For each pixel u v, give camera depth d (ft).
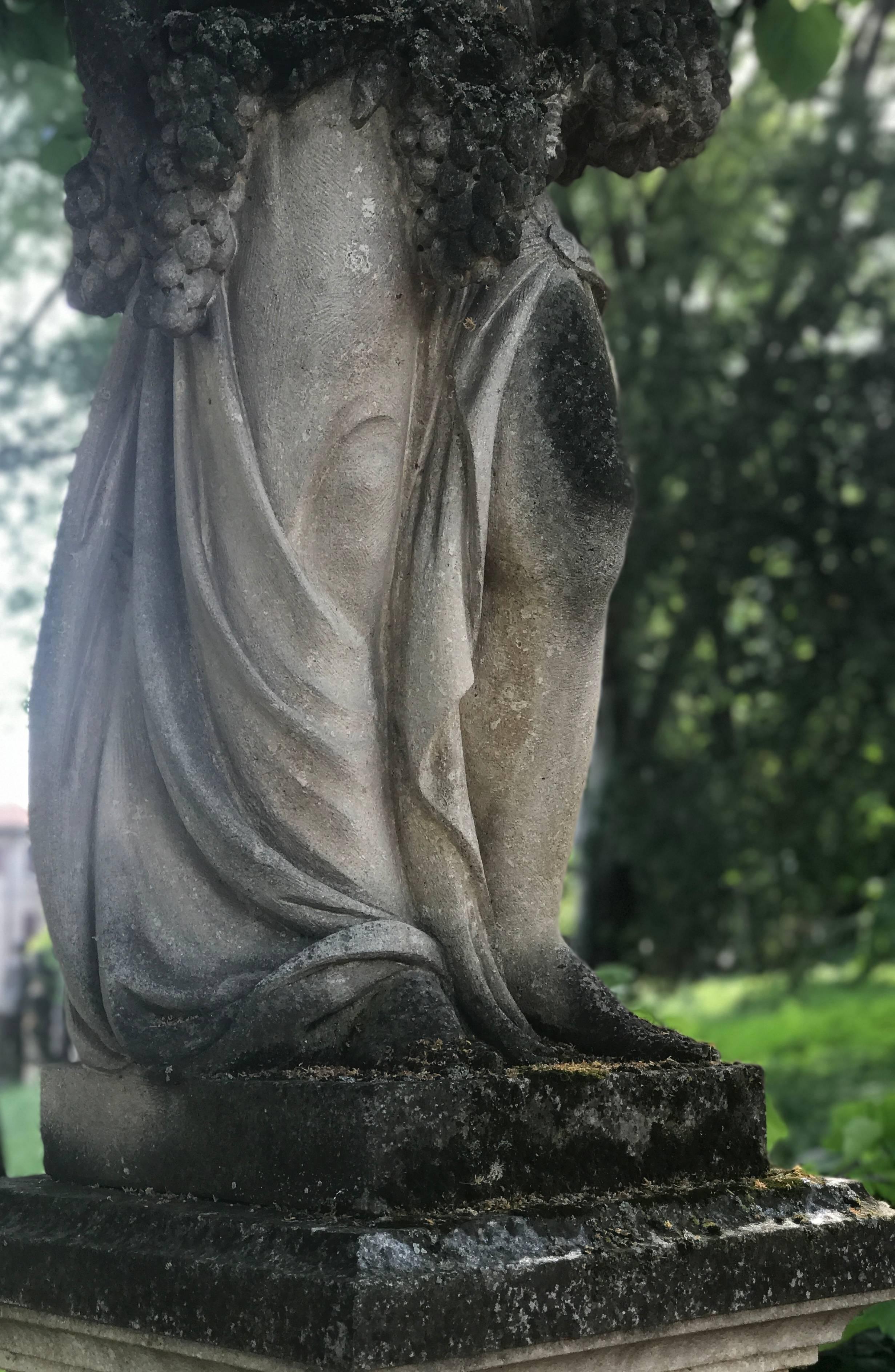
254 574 8.18
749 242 52.90
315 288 8.23
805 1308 7.91
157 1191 7.98
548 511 8.38
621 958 51.80
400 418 8.34
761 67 13.58
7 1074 45.29
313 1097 7.29
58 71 28.84
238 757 8.19
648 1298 7.25
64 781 8.88
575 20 9.05
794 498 48.93
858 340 52.16
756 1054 51.80
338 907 7.99
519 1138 7.45
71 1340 7.94
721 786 50.42
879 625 49.01
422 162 8.13
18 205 45.70
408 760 8.16
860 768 49.98
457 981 8.16
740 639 50.78
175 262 8.12
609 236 52.75
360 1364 6.37
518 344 8.42
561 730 8.60
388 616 8.30
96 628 8.95
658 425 48.26
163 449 8.72
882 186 50.37
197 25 8.11
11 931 45.78
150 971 8.33
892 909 45.96
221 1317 6.91
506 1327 6.80
